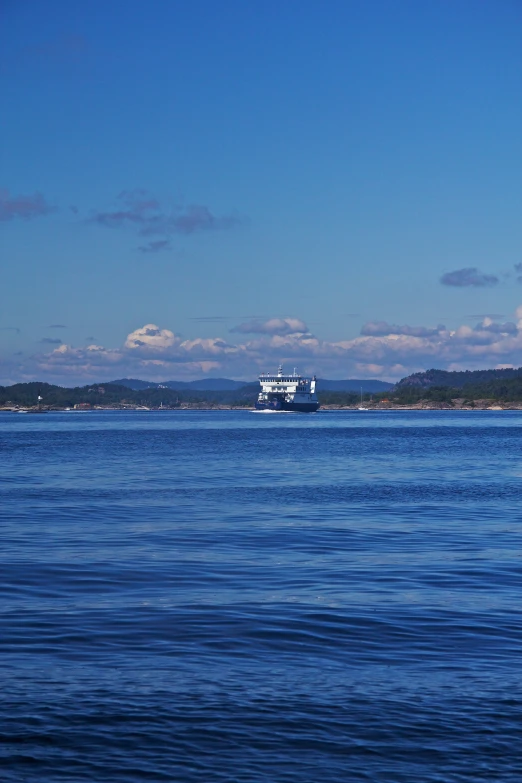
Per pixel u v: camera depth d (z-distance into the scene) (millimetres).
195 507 48094
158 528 39250
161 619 21000
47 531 38094
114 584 25766
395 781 12391
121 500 51781
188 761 12945
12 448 116188
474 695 15492
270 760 12984
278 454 102688
